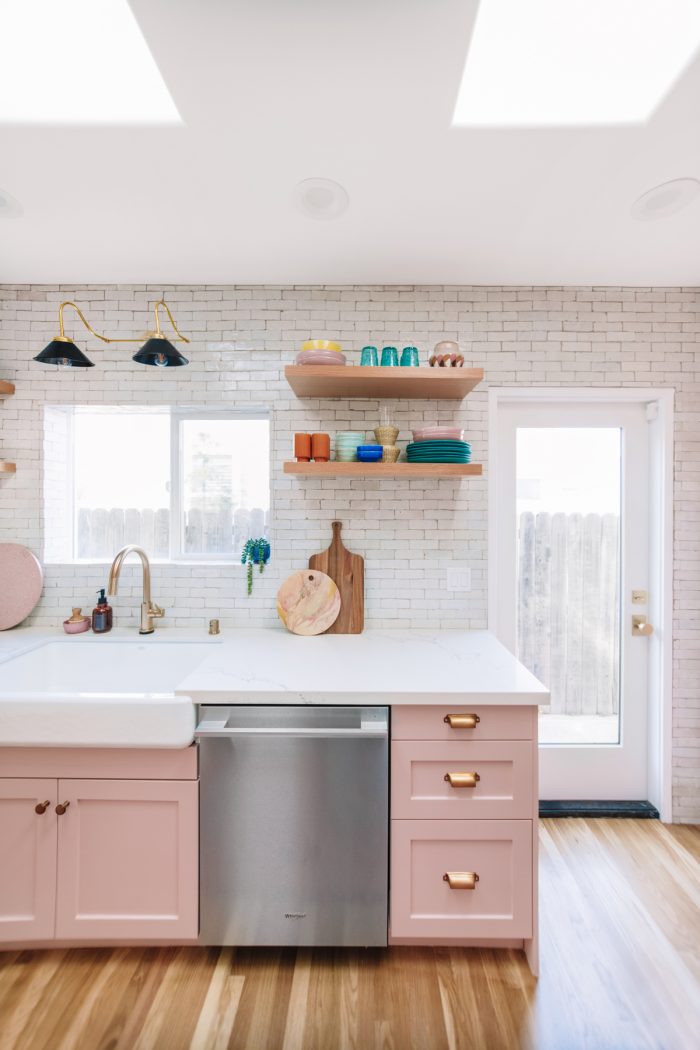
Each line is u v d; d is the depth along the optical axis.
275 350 2.17
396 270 2.05
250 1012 1.37
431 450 1.94
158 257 1.96
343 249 1.91
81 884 1.48
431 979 1.47
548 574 2.37
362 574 2.14
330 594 2.10
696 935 1.64
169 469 2.33
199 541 2.33
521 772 1.47
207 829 1.46
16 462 2.17
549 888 1.84
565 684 2.38
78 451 2.36
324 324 2.16
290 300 2.17
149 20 1.09
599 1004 1.41
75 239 1.85
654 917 1.71
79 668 2.03
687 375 2.20
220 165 1.50
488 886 1.48
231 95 1.27
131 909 1.48
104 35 1.18
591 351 2.19
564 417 2.34
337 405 2.16
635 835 2.16
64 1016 1.36
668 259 1.98
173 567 2.19
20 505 2.18
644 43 1.19
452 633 2.11
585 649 2.38
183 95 1.27
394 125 1.35
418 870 1.48
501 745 1.47
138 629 2.15
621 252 1.93
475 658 1.75
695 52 1.17
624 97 1.30
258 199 1.64
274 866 1.47
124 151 1.45
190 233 1.81
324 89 1.25
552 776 2.37
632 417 2.33
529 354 2.18
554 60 1.23
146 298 2.17
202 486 2.33
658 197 1.64
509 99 1.31
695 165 1.51
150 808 1.47
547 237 1.84
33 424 2.17
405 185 1.58
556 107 1.32
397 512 2.18
